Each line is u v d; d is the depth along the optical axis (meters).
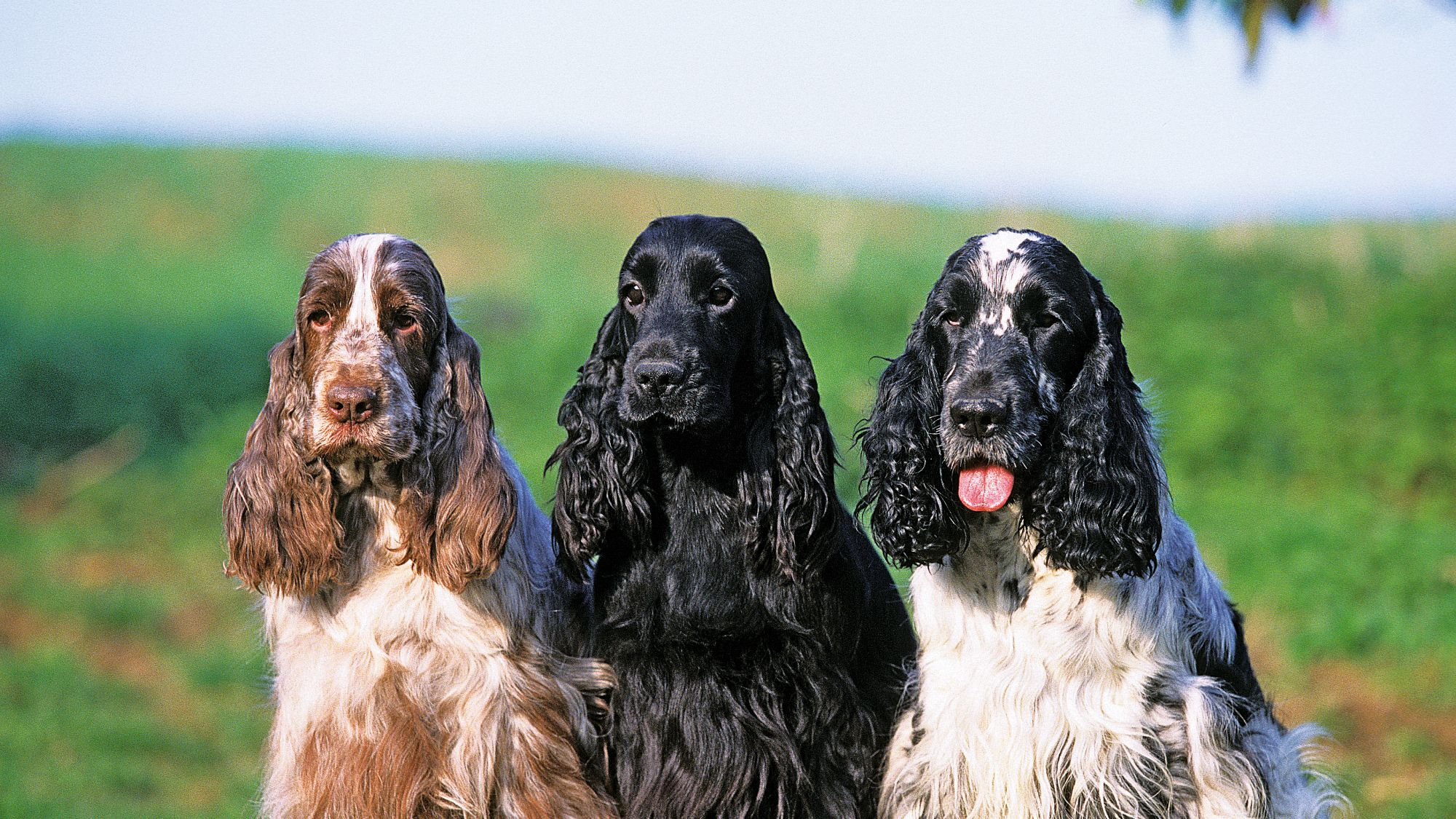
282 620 6.08
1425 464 15.27
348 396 5.54
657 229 5.97
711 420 5.65
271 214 40.88
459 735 5.82
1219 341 18.91
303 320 5.90
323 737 5.81
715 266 5.84
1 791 10.26
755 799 5.86
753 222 39.94
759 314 5.99
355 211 41.50
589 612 6.33
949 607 5.98
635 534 6.04
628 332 5.96
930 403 5.96
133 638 14.11
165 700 12.52
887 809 6.07
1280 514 14.07
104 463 19.91
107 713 11.99
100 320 27.03
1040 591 5.87
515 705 5.91
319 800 5.77
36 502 18.66
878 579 6.54
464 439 5.94
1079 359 5.83
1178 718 5.81
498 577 6.10
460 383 6.00
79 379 22.28
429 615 5.91
